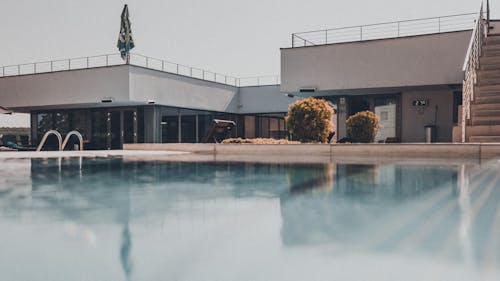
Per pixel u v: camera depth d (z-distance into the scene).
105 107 20.89
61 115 22.14
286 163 5.70
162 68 19.23
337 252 1.23
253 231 1.51
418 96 14.73
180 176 3.88
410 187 2.73
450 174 3.64
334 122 16.02
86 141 21.33
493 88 9.08
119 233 1.50
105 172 4.48
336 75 14.49
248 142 10.95
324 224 1.61
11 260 1.17
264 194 2.51
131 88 17.59
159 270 1.10
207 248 1.30
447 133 14.25
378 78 13.89
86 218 1.79
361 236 1.41
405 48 13.52
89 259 1.19
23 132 23.64
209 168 4.96
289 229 1.54
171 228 1.58
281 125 24.64
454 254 1.19
